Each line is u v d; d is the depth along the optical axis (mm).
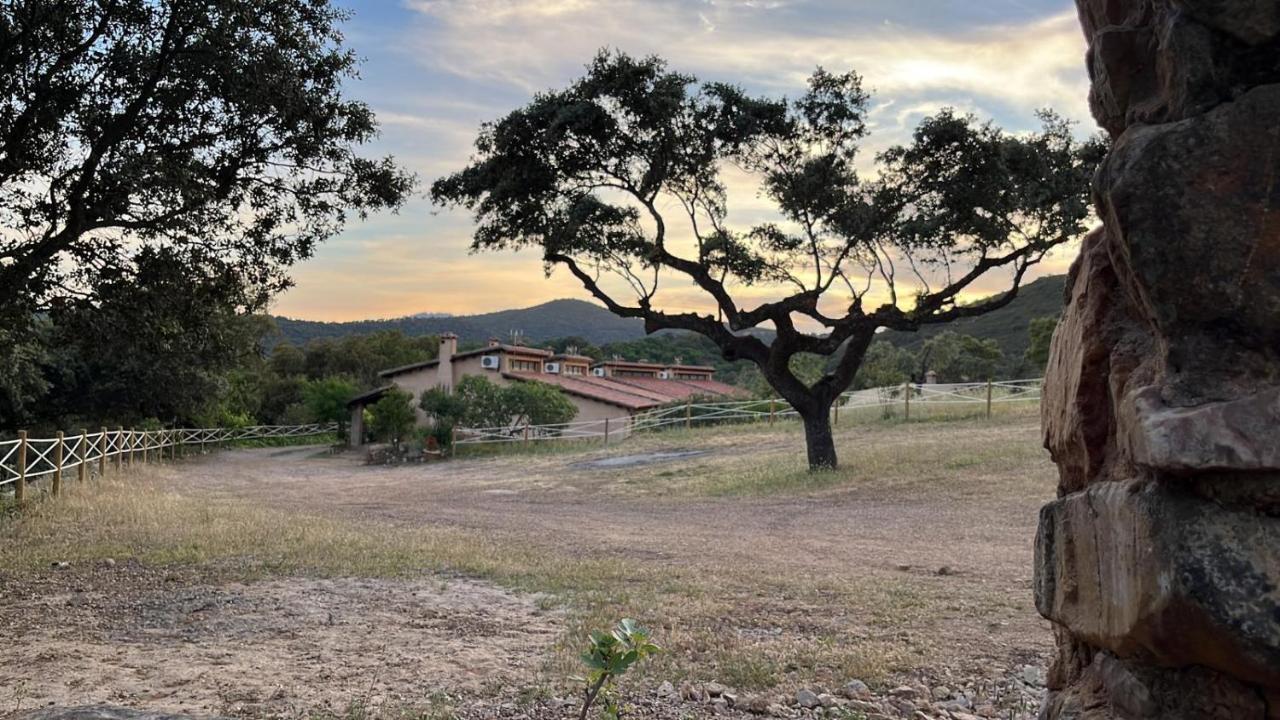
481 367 44750
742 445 27438
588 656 2607
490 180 19469
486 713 5000
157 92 10555
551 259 20344
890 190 18844
